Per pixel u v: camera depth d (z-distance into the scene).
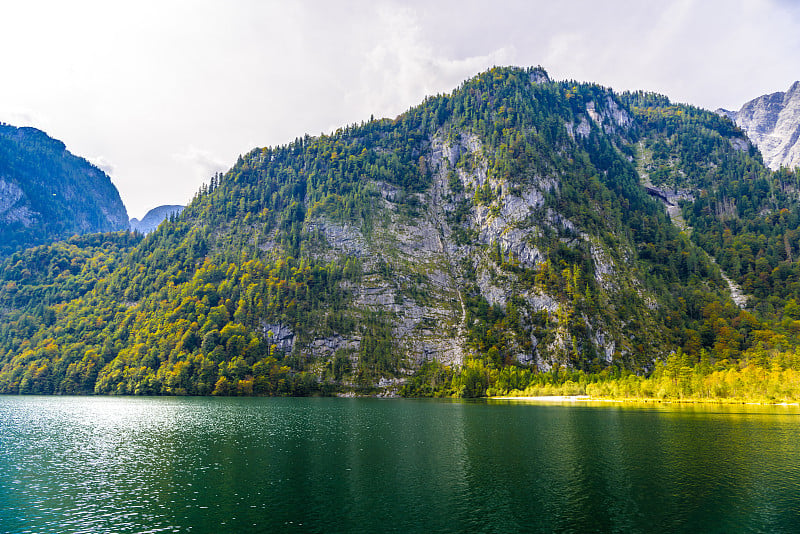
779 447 91.94
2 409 171.12
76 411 164.38
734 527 50.31
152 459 82.75
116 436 107.62
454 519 52.72
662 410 167.75
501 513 54.53
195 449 91.75
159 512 55.38
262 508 56.53
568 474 71.81
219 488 64.81
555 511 55.19
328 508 56.28
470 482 67.31
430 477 70.19
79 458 83.88
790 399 185.25
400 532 49.06
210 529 50.25
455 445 95.38
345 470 74.44
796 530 49.47
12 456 85.50
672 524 51.31
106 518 53.75
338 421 136.50
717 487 64.81
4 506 57.66
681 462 79.62
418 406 192.25
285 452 88.50
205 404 196.62
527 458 82.81
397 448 92.38
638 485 65.69
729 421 132.62
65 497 61.22
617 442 98.06
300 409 175.75
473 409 176.38
